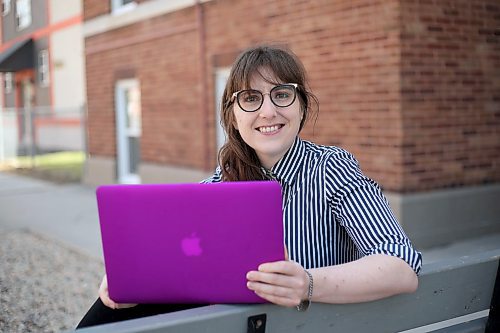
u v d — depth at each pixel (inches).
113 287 62.2
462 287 75.8
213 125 348.5
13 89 794.2
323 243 71.7
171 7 370.6
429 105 243.1
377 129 245.1
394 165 239.1
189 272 60.4
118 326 54.5
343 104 259.3
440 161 248.1
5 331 167.0
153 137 403.9
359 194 69.2
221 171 82.9
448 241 250.1
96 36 455.8
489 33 260.4
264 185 58.7
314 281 60.1
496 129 266.7
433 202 244.7
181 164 378.6
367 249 67.4
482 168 262.8
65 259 247.6
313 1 270.5
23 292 202.8
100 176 463.2
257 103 73.4
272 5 295.4
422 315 72.2
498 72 265.0
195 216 59.6
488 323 79.1
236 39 323.6
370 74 245.9
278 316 61.2
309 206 71.8
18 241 286.0
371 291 62.1
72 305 188.9
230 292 60.1
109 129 449.4
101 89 456.1
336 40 260.2
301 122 79.4
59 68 694.5
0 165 661.3
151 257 60.8
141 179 415.5
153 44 394.6
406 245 65.6
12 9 743.1
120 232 60.7
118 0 436.5
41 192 453.4
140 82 411.8
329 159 72.6
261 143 73.9
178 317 56.7
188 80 365.7
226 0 328.2
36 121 738.2
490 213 264.1
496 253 80.4
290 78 73.7
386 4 236.2
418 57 238.4
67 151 708.7
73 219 341.1
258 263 59.5
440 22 244.1
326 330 64.2
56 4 685.3
